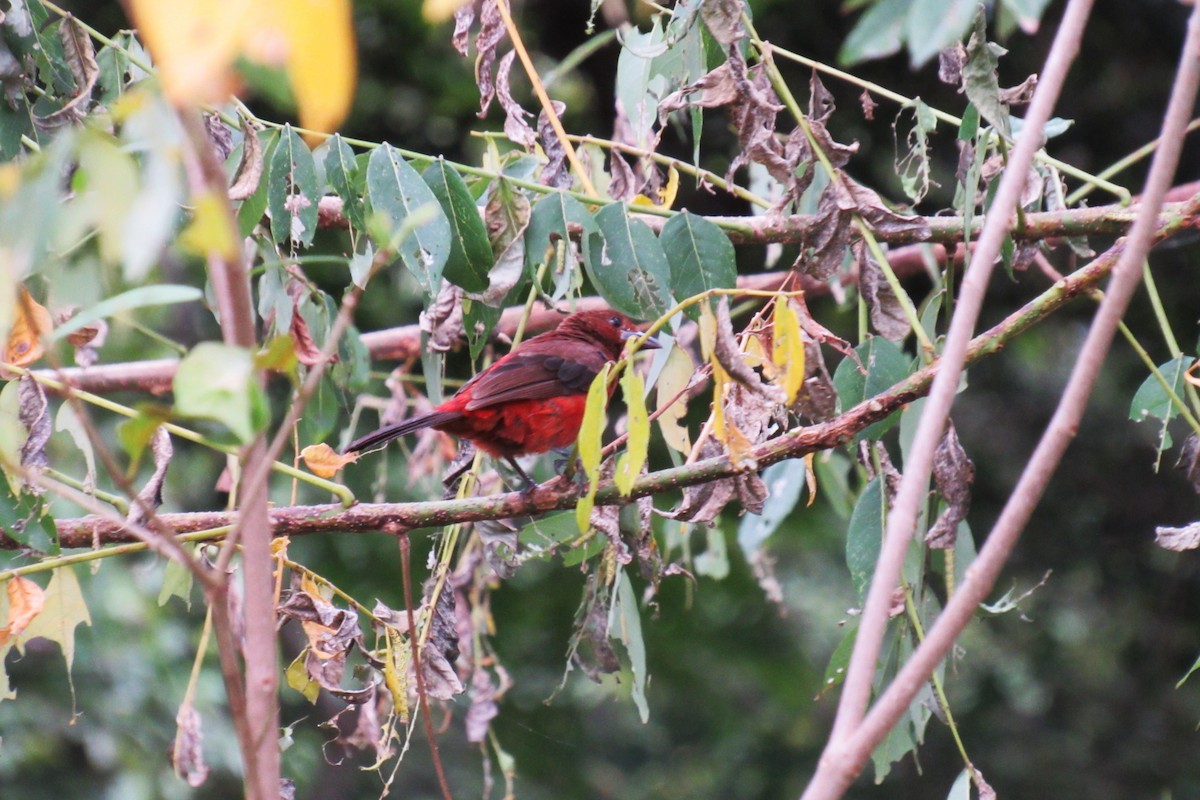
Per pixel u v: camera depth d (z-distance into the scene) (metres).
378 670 8.19
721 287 8.24
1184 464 8.27
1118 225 8.86
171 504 18.50
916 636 8.26
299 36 3.26
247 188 7.82
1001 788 22.77
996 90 8.04
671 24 9.05
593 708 24.36
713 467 7.57
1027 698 23.48
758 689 24.33
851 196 8.45
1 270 4.27
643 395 6.15
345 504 7.70
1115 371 21.55
